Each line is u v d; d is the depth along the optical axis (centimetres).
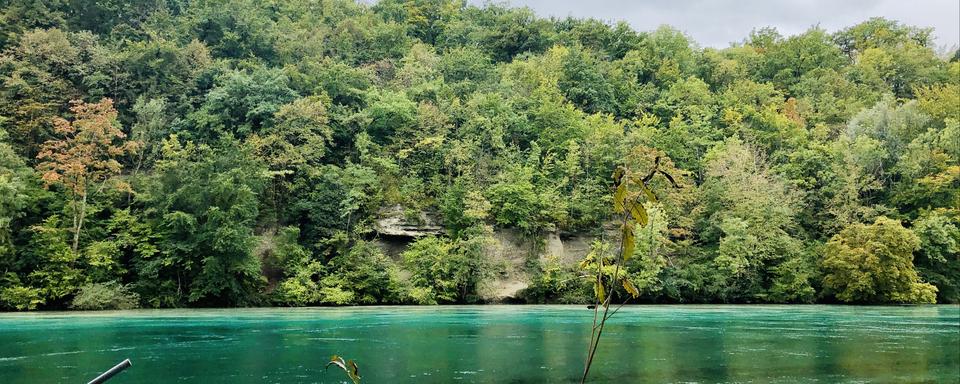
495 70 6669
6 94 4409
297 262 4056
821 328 2445
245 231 3728
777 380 1342
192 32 5856
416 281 4128
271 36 6075
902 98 7606
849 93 7406
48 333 2123
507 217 4541
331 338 2023
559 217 4566
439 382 1301
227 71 5084
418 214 4488
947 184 4891
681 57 8031
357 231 4256
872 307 3984
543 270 4381
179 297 3622
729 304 4372
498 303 4272
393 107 4953
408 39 7394
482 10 8956
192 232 3606
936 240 4503
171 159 4191
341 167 4894
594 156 5038
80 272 3475
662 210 4419
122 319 2720
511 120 5234
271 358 1585
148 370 1405
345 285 4041
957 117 5788
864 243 4362
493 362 1557
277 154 4512
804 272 4372
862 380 1348
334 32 7062
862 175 5116
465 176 4588
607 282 302
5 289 3250
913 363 1564
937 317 3039
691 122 6184
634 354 1700
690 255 4597
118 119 4806
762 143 5872
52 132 4447
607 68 7025
